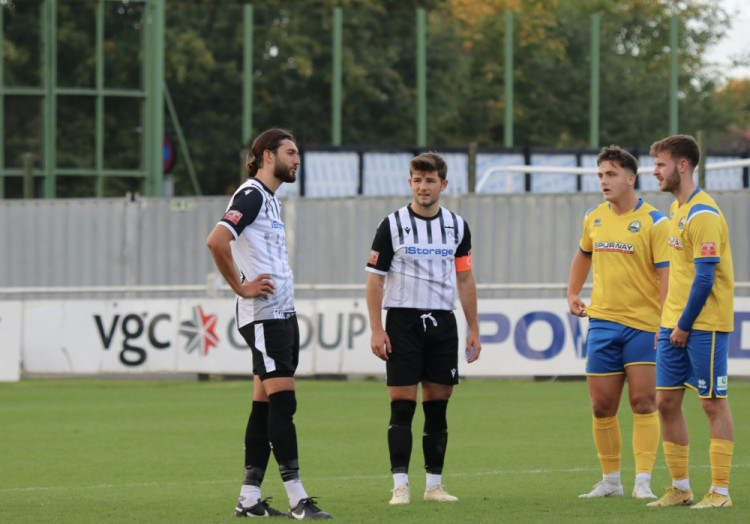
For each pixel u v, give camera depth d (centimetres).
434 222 2509
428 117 12125
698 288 2297
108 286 7025
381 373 5688
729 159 10319
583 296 5825
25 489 2823
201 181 11781
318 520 2233
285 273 2333
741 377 5534
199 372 5797
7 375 5912
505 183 9781
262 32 11781
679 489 2398
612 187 2542
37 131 9088
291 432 2297
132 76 9275
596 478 2930
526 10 16488
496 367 5594
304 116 11706
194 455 3488
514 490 2720
